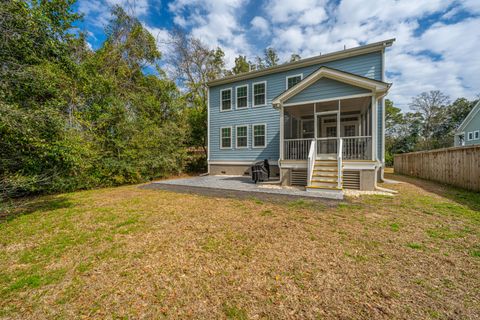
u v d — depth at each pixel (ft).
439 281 6.86
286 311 5.71
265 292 6.51
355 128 33.73
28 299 6.43
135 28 45.60
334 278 7.13
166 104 46.93
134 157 33.22
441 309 5.64
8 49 13.20
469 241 9.82
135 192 24.73
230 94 42.75
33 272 7.94
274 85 38.22
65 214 15.55
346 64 31.68
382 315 5.47
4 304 6.21
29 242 10.64
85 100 27.78
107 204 18.60
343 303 5.95
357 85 22.81
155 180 37.32
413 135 90.43
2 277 7.63
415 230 11.18
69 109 21.83
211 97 45.06
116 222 13.53
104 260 8.71
